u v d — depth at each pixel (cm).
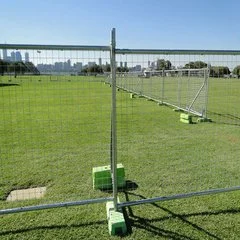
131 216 341
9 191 422
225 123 923
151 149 627
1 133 802
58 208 363
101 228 320
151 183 443
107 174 425
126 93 1948
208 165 523
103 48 305
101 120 995
